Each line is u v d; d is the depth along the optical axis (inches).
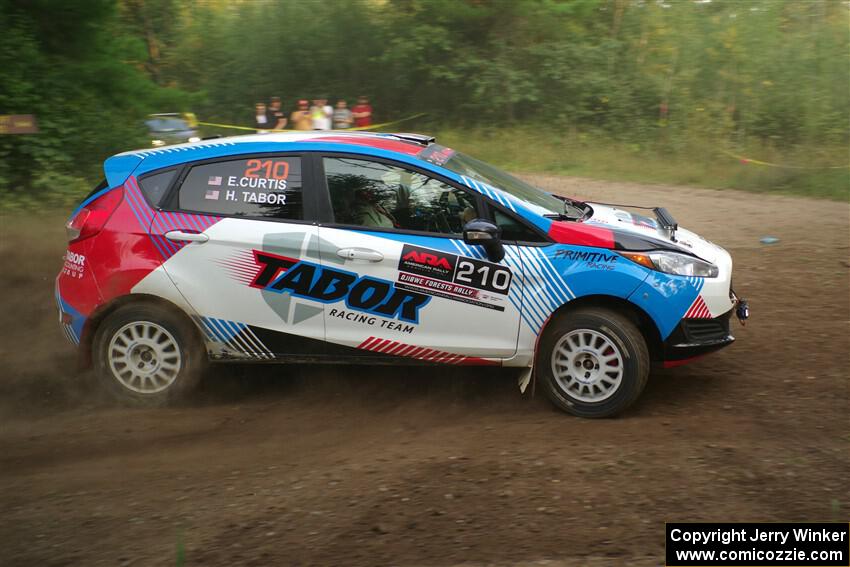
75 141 508.1
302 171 205.6
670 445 179.2
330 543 141.5
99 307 209.8
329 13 1027.3
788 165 646.5
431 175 201.2
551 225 196.7
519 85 888.9
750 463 168.4
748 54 821.9
